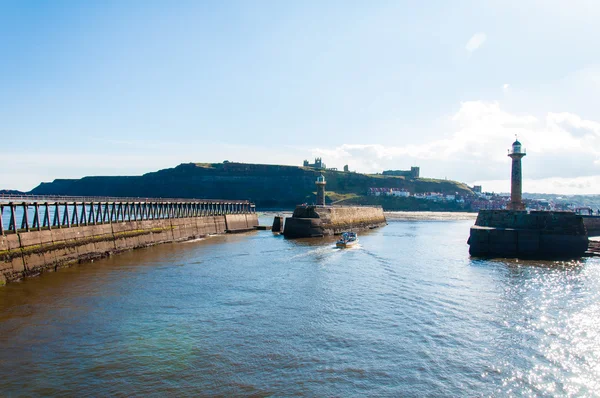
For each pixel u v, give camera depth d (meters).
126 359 27.09
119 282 46.91
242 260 62.59
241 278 49.72
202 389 23.66
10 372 25.11
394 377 25.34
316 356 28.02
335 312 36.91
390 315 36.12
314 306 38.59
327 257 66.06
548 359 27.91
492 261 62.62
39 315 35.00
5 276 45.81
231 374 25.41
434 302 39.97
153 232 81.56
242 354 28.14
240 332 32.00
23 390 23.12
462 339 31.00
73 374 25.03
